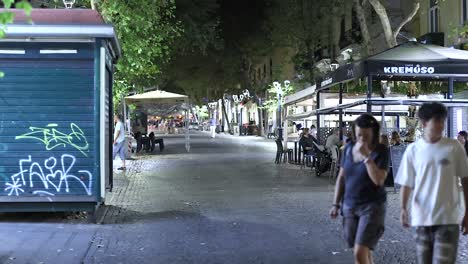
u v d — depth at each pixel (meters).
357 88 18.33
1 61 9.60
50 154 9.64
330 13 35.41
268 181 16.34
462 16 23.45
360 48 30.61
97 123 9.68
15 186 9.58
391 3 29.70
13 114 9.62
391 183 14.22
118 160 24.53
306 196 13.14
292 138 36.06
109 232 9.06
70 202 9.67
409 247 7.98
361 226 5.29
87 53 9.67
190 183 15.95
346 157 5.53
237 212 10.95
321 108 19.52
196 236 8.77
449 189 4.74
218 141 44.22
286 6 37.00
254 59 51.41
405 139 16.14
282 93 35.50
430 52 14.37
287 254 7.61
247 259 7.36
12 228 9.26
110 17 15.62
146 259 7.39
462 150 4.81
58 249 7.89
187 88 74.25
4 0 5.88
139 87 25.98
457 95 20.58
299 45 38.22
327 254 7.61
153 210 11.24
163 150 31.88
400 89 18.45
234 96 63.41
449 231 4.71
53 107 9.67
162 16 21.92
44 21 9.34
